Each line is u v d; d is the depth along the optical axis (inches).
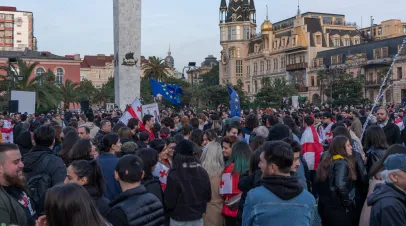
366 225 243.8
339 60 3373.5
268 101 2957.7
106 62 5295.3
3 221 187.9
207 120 795.4
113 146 288.5
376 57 3036.4
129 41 1562.5
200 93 2918.3
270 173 187.8
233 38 4697.3
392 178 182.5
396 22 4037.9
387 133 448.1
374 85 3021.7
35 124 573.3
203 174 273.1
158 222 203.0
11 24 6018.7
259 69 4411.9
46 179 257.0
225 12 4859.7
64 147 320.8
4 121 673.6
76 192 140.5
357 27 4357.8
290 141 265.1
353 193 286.0
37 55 3363.7
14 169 207.0
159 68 2906.0
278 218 176.4
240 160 292.7
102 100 3491.6
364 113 879.1
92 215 141.6
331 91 2704.2
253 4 4800.7
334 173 272.2
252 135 453.7
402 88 2817.4
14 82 1839.3
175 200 266.5
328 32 3826.3
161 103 2233.0
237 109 792.9
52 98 1876.2
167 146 347.6
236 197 293.6
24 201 210.7
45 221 154.9
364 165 313.1
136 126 484.4
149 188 262.5
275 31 4239.7
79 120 738.8
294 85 3513.8
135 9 1568.7
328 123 551.8
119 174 203.8
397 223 172.9
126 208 193.8
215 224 302.4
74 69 3334.2
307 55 3720.5
